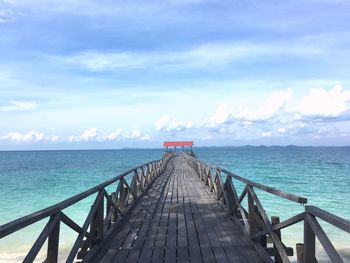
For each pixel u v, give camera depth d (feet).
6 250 32.22
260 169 143.84
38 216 10.36
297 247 12.88
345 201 61.21
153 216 26.84
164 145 197.26
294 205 50.44
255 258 16.90
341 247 31.71
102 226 18.92
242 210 22.22
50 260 12.34
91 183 96.68
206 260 16.72
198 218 26.02
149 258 17.12
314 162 202.90
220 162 204.54
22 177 117.19
